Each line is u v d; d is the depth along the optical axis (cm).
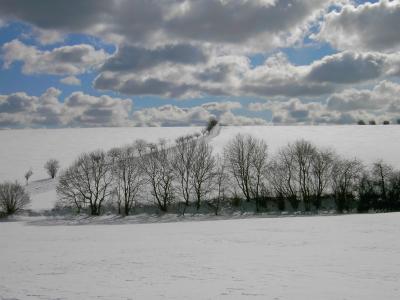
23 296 1895
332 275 2178
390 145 11712
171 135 14775
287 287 1934
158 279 2239
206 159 9725
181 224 6538
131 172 8938
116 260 2988
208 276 2275
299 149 8869
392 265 2419
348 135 13500
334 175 8106
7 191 8294
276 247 3406
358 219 5447
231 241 3988
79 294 1908
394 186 7612
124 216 8019
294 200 8056
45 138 15188
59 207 8581
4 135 15812
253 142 9975
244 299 1738
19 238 5019
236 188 8894
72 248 3828
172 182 9312
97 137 15100
